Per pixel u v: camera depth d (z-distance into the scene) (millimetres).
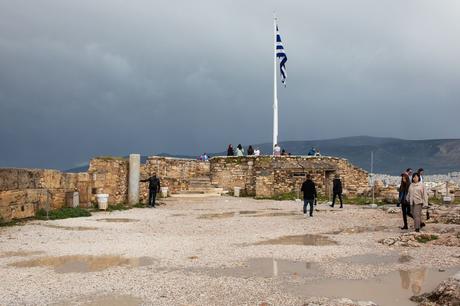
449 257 11469
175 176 39031
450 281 7855
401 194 16984
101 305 7590
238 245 13391
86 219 20109
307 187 22000
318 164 39906
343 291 8500
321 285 8922
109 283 8938
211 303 7723
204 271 10016
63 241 13961
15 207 18375
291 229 17125
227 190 39312
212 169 40750
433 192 33219
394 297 8133
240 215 22625
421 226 17000
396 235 15320
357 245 13359
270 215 22609
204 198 34562
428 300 7770
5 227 16703
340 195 26734
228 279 9281
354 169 42312
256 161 38406
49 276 9500
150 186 27375
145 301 7812
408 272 9992
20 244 13336
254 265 10641
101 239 14406
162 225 18266
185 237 15000
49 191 21203
